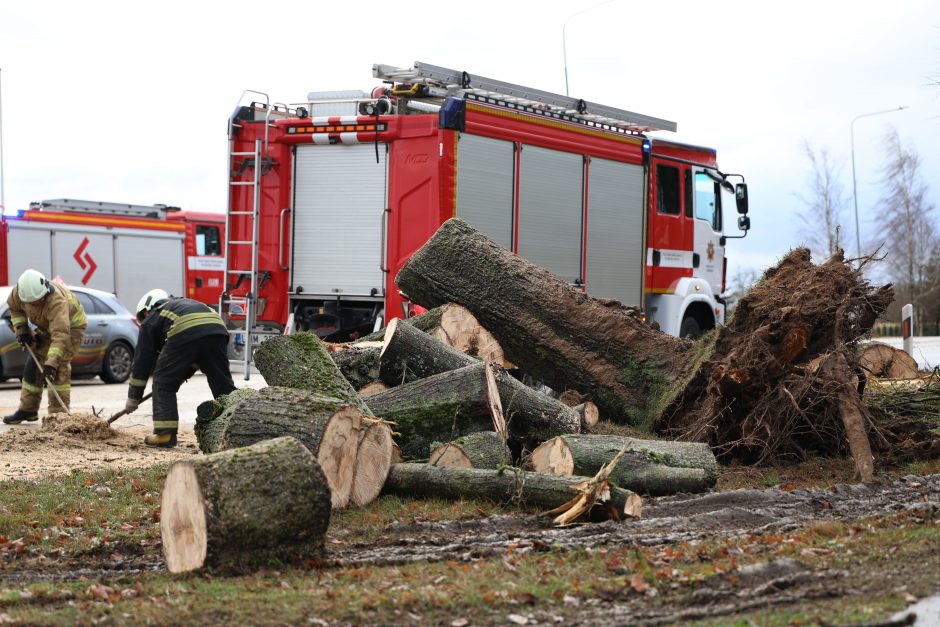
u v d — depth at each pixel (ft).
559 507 26.71
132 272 104.22
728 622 17.54
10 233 94.84
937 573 20.20
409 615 18.40
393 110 54.49
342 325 55.47
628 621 17.94
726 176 74.02
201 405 35.86
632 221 65.00
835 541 23.22
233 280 57.06
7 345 62.80
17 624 18.08
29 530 25.90
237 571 21.62
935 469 34.45
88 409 53.98
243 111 56.95
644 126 65.98
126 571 22.57
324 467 27.96
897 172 194.18
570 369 42.78
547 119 58.18
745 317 37.50
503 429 32.76
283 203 55.67
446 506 28.40
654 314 67.46
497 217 55.21
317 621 18.06
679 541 23.94
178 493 21.98
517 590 19.61
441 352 37.14
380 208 53.72
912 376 47.19
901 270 193.67
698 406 38.75
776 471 35.27
